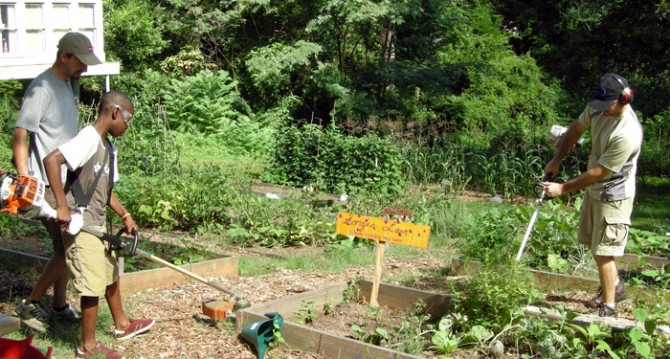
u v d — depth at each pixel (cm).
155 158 1315
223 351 490
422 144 1612
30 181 429
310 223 900
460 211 1020
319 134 1423
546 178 598
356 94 2339
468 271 670
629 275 712
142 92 2233
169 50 2584
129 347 488
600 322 507
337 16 2300
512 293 511
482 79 2662
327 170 1384
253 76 2431
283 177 1440
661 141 1925
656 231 988
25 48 1411
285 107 2458
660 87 1695
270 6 2559
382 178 1298
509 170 1400
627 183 538
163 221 933
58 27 1480
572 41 1706
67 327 516
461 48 2708
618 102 523
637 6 1588
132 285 610
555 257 704
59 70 493
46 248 738
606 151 530
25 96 479
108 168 469
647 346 449
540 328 487
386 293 605
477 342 498
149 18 2347
